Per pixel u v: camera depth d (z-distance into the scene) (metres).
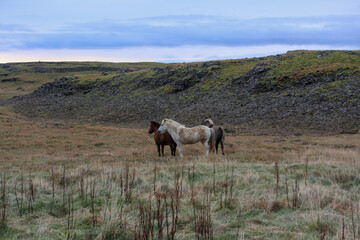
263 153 16.98
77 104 77.25
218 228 5.17
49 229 5.25
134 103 67.44
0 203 6.55
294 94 47.84
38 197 7.34
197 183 8.42
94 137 26.38
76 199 7.17
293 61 63.44
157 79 79.06
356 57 58.47
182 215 5.70
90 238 4.70
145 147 21.36
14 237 4.86
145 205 6.38
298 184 7.82
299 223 5.31
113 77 95.62
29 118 66.88
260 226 5.26
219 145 21.64
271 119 42.47
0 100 104.94
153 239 4.68
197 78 70.69
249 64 73.50
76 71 194.50
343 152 16.77
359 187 7.72
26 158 16.80
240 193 7.18
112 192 7.61
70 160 15.77
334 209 6.04
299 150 19.41
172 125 15.33
